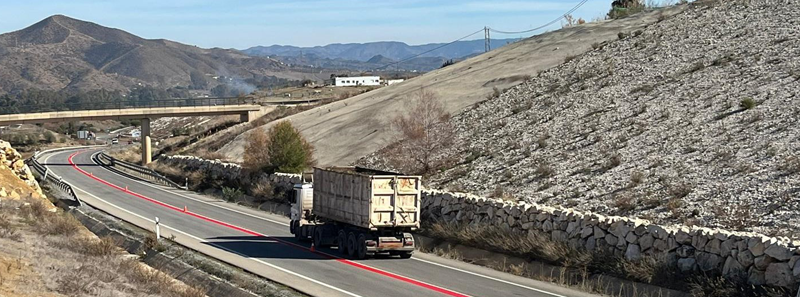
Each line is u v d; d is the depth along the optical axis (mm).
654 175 30438
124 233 30547
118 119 76812
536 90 52844
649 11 72562
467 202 29594
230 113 82188
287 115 80375
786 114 33344
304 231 30391
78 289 17125
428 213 31297
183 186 56844
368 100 72062
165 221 37312
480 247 27125
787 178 26219
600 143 37312
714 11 56531
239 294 19734
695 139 33781
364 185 26266
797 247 18141
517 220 26812
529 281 22625
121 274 20469
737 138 32406
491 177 37156
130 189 55500
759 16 51344
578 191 30953
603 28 69562
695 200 26438
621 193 29297
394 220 26234
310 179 42250
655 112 39500
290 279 22828
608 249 22891
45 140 134500
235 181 51000
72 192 45125
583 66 54594
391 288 21547
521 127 44781
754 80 39562
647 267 21031
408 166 42844
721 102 37875
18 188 36656
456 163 41781
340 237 27875
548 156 37812
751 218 23609
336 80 164375
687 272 20375
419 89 65875
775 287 18172
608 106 43344
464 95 58750
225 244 30000
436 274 23812
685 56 48281
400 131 51312
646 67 48625
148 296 18109
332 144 56938
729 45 47312
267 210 43094
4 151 41344
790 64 40188
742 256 19156
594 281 21891
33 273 18156
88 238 26453
